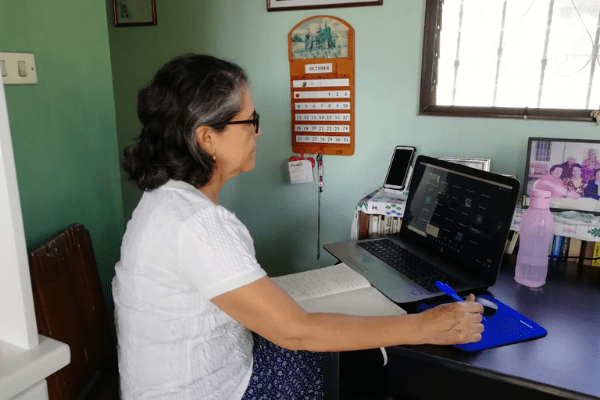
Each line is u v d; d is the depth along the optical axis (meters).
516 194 1.18
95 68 1.53
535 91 1.72
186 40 2.20
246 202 2.29
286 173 2.19
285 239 2.28
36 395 0.83
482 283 1.23
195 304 0.87
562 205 1.52
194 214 0.83
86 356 1.22
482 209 1.29
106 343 1.33
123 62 2.33
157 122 0.86
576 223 1.40
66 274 1.21
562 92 1.68
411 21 1.80
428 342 0.90
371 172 2.02
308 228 2.22
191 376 0.90
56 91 1.37
